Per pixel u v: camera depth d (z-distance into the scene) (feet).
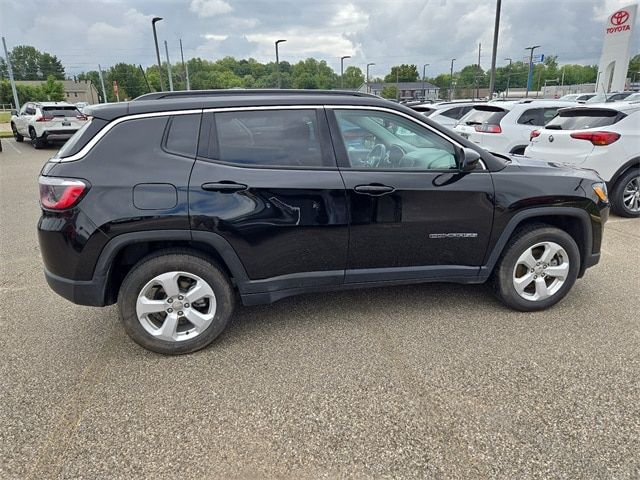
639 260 15.61
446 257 11.04
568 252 11.59
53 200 9.07
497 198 10.83
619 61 88.28
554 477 6.77
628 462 7.00
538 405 8.31
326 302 12.71
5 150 53.62
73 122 53.57
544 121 27.09
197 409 8.39
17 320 11.87
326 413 8.23
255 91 10.50
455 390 8.77
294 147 10.02
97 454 7.35
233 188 9.49
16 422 8.08
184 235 9.40
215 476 6.91
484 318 11.59
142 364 9.84
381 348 10.30
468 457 7.17
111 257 9.27
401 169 10.47
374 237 10.43
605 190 11.98
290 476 6.89
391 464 7.07
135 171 9.21
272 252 10.00
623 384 8.84
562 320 11.43
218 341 10.73
